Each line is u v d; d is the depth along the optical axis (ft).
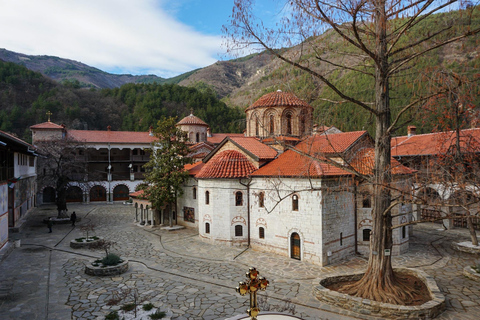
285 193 81.76
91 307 52.95
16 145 91.66
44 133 183.21
